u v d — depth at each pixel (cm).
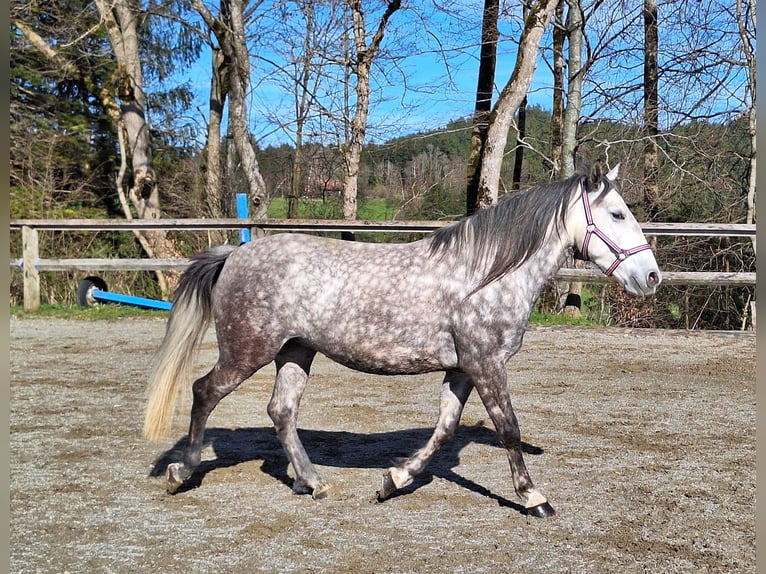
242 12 1650
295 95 1778
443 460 506
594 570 331
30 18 1911
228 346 421
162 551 352
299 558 343
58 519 393
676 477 463
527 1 1365
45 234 1456
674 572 329
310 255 420
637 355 914
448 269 405
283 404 439
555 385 745
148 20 2130
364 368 415
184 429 581
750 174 1462
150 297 1494
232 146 2192
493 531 377
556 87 1653
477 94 1630
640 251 411
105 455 509
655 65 1517
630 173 1588
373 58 1550
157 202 1777
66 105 2097
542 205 411
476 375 398
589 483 452
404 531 377
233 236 1520
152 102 2331
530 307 408
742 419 614
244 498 428
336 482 456
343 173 1809
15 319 1165
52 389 714
